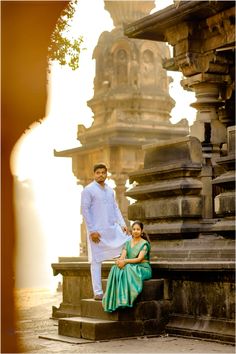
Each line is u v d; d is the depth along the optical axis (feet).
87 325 30.81
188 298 31.91
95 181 33.27
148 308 32.12
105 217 32.81
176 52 44.42
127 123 85.20
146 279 32.19
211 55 42.86
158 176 42.47
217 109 44.42
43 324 38.88
